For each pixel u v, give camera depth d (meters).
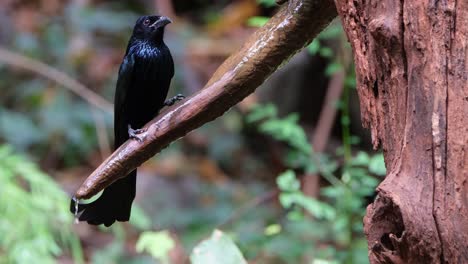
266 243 10.60
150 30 8.16
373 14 4.95
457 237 4.39
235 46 18.81
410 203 4.50
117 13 19.94
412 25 4.69
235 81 5.66
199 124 5.80
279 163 17.22
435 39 4.64
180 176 16.27
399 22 4.75
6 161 11.01
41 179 10.87
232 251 7.02
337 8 5.30
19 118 16.91
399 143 4.80
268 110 9.55
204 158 17.31
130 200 7.00
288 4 5.71
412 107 4.67
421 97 4.64
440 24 4.63
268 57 5.66
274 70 5.78
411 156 4.62
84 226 14.05
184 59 18.31
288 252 10.34
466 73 4.56
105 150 16.41
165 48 8.33
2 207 10.32
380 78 4.96
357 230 9.11
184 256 12.70
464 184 4.45
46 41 18.72
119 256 12.64
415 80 4.68
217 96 5.68
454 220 4.42
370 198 9.90
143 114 8.28
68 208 10.87
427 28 4.66
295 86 17.50
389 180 4.65
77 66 18.25
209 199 15.52
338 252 9.40
